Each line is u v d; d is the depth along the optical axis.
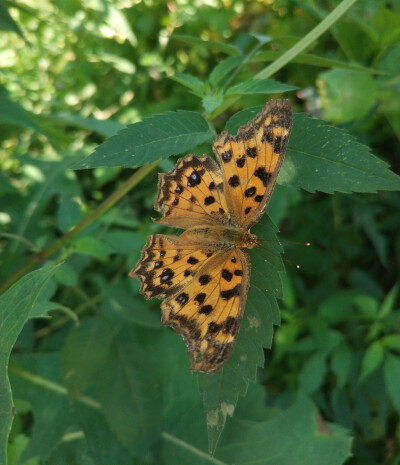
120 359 0.24
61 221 0.24
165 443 0.24
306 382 0.26
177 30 0.36
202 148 0.30
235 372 0.17
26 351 0.26
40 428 0.24
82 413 0.24
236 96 0.19
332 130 0.18
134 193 0.33
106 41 0.36
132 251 0.27
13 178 0.33
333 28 0.29
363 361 0.26
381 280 0.31
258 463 0.22
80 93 0.37
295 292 0.29
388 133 0.31
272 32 0.34
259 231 0.18
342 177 0.18
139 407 0.24
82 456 0.24
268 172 0.18
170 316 0.18
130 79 0.36
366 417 0.26
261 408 0.24
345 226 0.31
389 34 0.28
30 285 0.16
